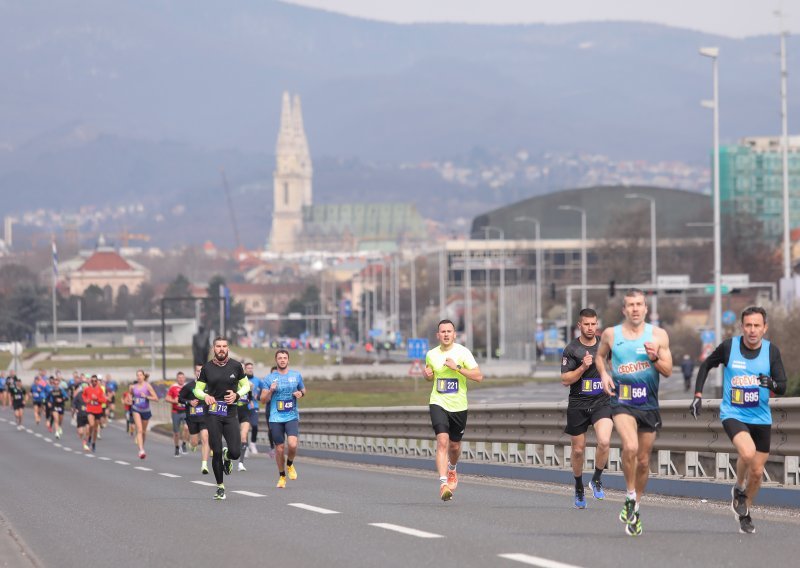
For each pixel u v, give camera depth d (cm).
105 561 4200
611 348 4569
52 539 4888
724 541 4266
